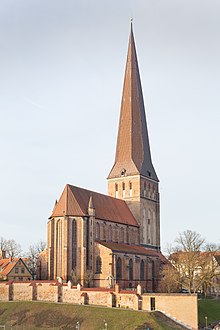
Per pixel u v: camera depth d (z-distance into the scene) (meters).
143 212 169.88
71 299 108.50
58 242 133.88
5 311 105.88
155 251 173.25
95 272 135.75
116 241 153.25
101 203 152.12
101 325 94.69
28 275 157.50
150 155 179.62
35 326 98.25
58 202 137.75
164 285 140.88
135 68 179.12
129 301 103.62
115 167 174.62
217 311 120.12
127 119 175.88
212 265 140.50
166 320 98.75
